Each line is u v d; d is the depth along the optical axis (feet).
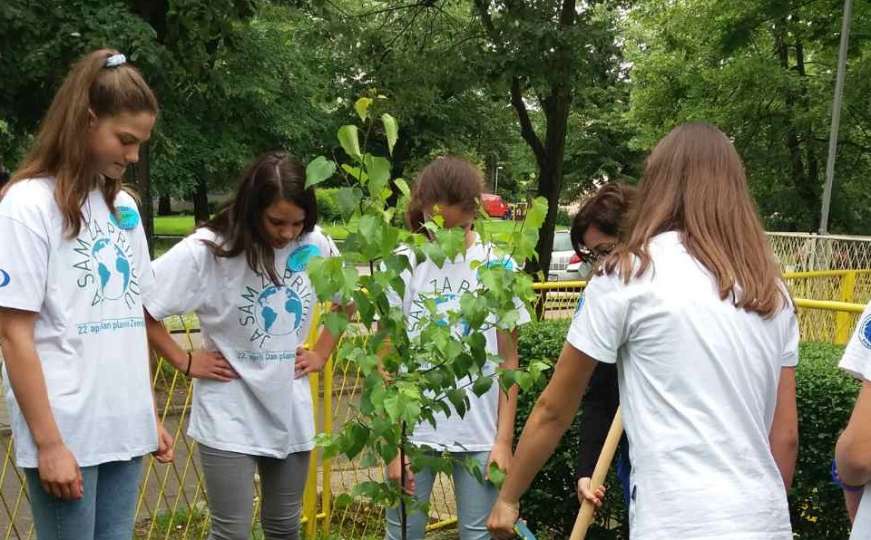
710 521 5.44
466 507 9.78
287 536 9.71
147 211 28.71
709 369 5.71
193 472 17.38
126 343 7.55
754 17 55.01
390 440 7.27
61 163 6.98
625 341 6.05
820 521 10.97
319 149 67.82
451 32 41.01
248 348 9.00
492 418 9.82
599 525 13.24
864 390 5.57
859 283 27.25
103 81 6.98
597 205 8.95
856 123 60.13
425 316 8.25
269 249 8.84
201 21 27.37
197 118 46.62
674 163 6.35
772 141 61.05
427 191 9.09
